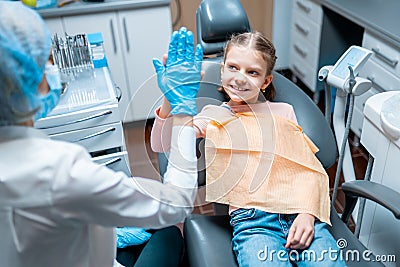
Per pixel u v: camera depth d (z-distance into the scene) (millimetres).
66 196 581
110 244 781
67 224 612
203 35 1356
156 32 2262
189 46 885
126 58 2309
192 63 894
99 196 600
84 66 1541
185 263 1179
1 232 607
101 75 1542
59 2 2148
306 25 2584
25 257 638
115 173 641
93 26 2154
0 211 589
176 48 891
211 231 1120
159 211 694
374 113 1158
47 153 589
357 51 1225
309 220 1056
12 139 593
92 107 1373
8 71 557
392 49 1770
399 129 1047
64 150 603
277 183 1105
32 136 608
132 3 2119
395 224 1194
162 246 1089
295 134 1190
